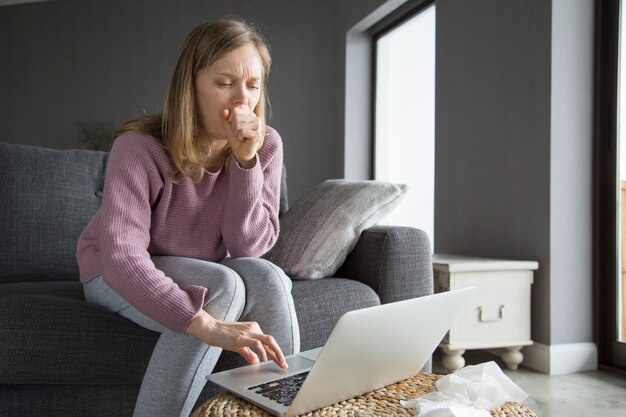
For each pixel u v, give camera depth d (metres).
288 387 0.87
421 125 4.53
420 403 0.81
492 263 2.43
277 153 1.45
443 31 3.34
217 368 1.30
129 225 1.15
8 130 5.68
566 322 2.50
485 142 2.94
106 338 1.23
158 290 1.04
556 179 2.49
